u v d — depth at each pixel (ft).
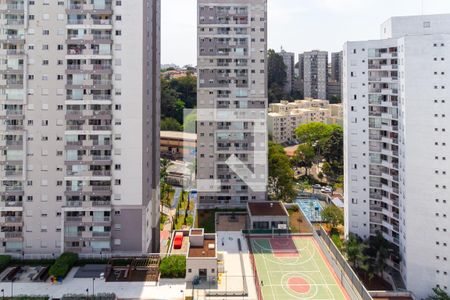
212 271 239.71
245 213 370.32
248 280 243.40
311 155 576.20
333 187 520.01
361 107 321.32
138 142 268.21
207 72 380.78
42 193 269.23
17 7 267.18
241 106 382.83
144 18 269.23
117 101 267.59
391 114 306.14
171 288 232.53
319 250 292.81
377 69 313.12
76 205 268.21
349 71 323.16
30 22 266.16
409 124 277.85
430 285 272.72
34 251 270.87
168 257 256.73
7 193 268.00
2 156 268.21
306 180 554.05
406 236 280.92
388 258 303.89
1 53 265.75
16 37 266.16
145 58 273.33
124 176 269.03
